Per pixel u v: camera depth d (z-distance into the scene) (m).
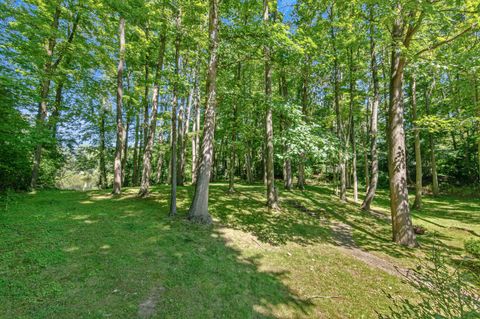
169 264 4.40
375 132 11.58
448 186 19.28
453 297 1.88
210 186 15.64
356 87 14.91
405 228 6.89
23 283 3.30
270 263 5.14
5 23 9.41
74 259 4.12
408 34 6.49
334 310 3.74
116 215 6.91
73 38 12.42
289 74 13.46
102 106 18.16
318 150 7.17
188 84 7.55
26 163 9.43
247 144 15.84
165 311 3.20
